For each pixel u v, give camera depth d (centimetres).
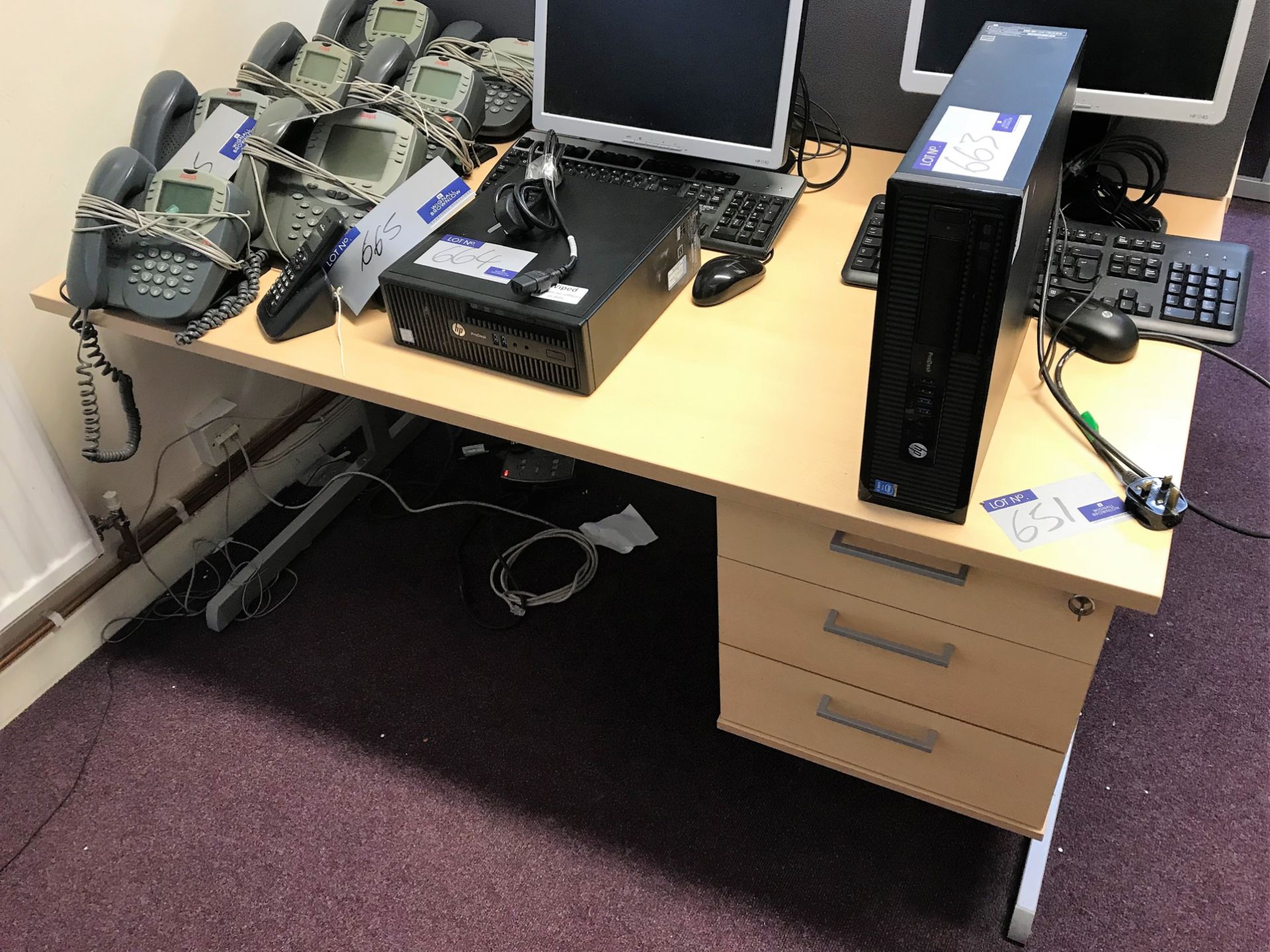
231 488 192
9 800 152
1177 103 111
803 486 95
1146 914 129
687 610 175
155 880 141
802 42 122
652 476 100
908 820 141
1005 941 128
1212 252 112
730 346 113
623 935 132
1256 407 199
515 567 185
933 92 122
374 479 200
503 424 105
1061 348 106
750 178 134
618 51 133
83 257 124
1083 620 92
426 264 113
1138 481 88
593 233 116
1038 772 113
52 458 147
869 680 116
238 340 121
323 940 133
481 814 146
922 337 79
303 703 164
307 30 178
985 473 93
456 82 144
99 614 173
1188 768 144
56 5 138
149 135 141
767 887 135
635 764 151
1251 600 165
